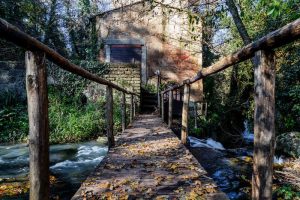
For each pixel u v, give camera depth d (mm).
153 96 14195
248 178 5195
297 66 7934
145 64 15062
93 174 3029
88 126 9773
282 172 5312
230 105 13117
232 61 2238
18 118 10180
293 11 4488
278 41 1438
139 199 2303
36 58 1554
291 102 7930
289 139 6996
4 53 13672
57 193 4609
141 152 4223
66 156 7340
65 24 18359
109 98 4715
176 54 15094
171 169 3223
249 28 9305
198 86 14703
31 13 15945
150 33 15039
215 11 6004
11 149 8109
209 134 12156
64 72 11633
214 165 5973
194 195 2316
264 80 1602
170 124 7668
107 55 15102
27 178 5434
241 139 12016
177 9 6004
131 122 8891
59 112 10336
